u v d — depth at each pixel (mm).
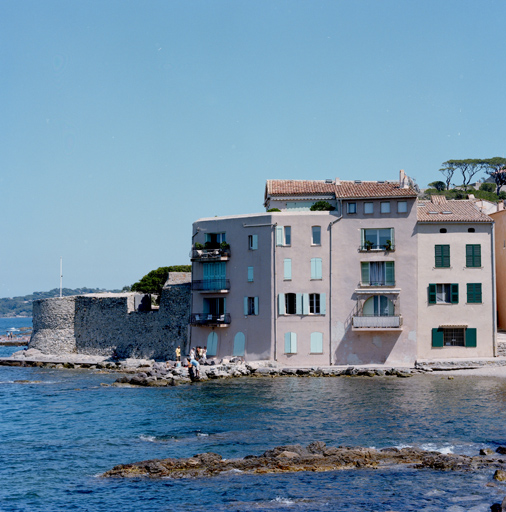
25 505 34688
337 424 48156
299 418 50250
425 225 72938
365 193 74000
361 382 65188
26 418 53719
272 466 38656
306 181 85875
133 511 33594
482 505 33531
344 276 73688
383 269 73250
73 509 34031
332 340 73562
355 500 34312
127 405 57250
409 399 56156
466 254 72625
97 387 67438
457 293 72375
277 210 79812
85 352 93312
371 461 39188
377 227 73375
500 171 164000
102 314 92062
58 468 40156
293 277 74312
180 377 69062
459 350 72375
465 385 62094
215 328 78625
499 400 55188
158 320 85250
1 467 40531
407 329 72500
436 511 32969
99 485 37094
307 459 39188
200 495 35219
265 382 66875
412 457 39875
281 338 74250
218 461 39656
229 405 55594
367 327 72250
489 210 97062
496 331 72438
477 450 41594
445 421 48469
